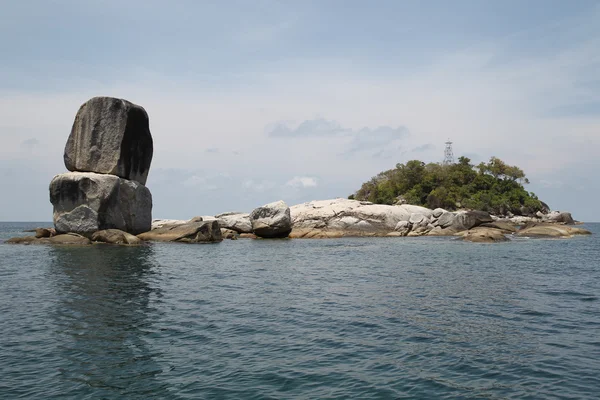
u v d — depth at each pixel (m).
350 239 50.19
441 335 11.60
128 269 23.22
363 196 118.25
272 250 36.44
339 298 16.44
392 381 8.62
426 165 117.31
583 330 12.12
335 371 9.09
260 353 10.13
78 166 37.94
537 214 110.38
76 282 19.03
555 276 22.02
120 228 38.50
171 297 16.33
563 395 7.99
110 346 10.52
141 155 40.97
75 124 38.41
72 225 36.16
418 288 18.64
